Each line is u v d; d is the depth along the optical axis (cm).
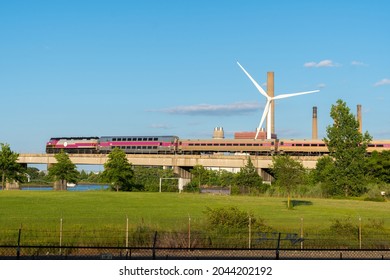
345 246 4078
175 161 17075
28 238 4103
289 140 17062
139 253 3678
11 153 14050
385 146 15512
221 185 15638
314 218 7200
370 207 9450
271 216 7519
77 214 7544
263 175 16500
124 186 14250
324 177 12962
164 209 8556
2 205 9019
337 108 12225
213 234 4297
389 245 4100
